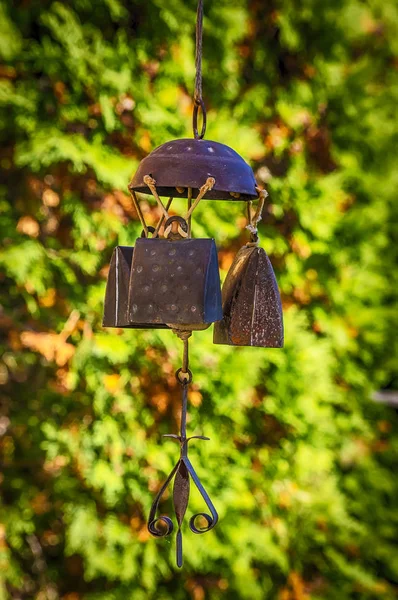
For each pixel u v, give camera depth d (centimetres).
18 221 897
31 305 878
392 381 1145
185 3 902
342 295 1007
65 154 829
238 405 916
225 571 949
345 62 1022
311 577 1023
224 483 928
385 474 1060
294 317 957
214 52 923
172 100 891
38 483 938
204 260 411
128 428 888
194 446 908
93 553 899
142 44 885
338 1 1002
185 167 425
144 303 411
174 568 936
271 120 962
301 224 972
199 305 405
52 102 877
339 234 1016
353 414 1031
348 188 1046
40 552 956
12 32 855
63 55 858
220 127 898
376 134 1040
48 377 946
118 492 908
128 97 870
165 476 901
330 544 1026
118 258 477
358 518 1050
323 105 994
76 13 885
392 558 1051
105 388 877
